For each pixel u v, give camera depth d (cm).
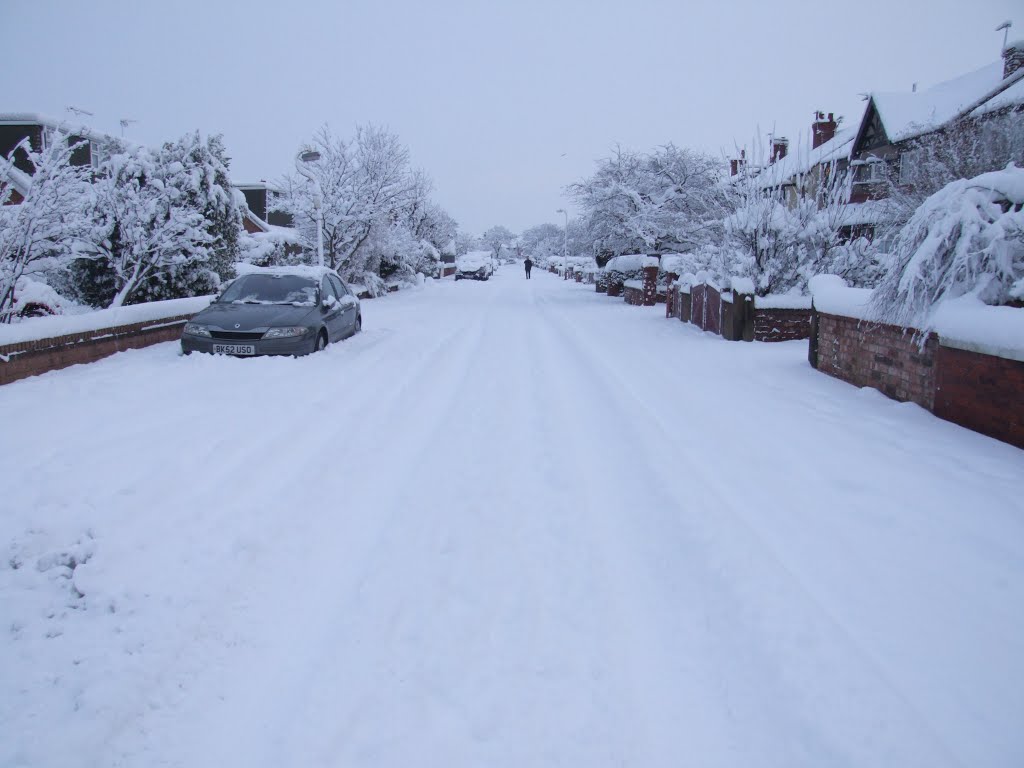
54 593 356
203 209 1441
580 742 251
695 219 2531
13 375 802
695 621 329
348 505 473
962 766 234
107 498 458
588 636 319
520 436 639
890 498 461
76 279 1301
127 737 256
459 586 365
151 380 833
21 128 2483
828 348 905
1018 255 633
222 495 479
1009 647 299
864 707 264
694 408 731
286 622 332
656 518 448
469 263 5119
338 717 266
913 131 2027
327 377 895
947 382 632
